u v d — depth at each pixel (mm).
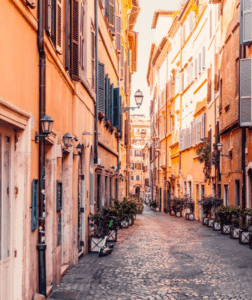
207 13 30562
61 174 11055
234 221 19750
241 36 18609
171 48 46281
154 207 57625
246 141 20500
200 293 9227
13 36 6516
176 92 43344
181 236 20484
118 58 29500
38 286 8109
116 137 29234
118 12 27922
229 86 23875
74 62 11711
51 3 9156
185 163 38719
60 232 10453
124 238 19297
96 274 11062
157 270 11695
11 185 7000
